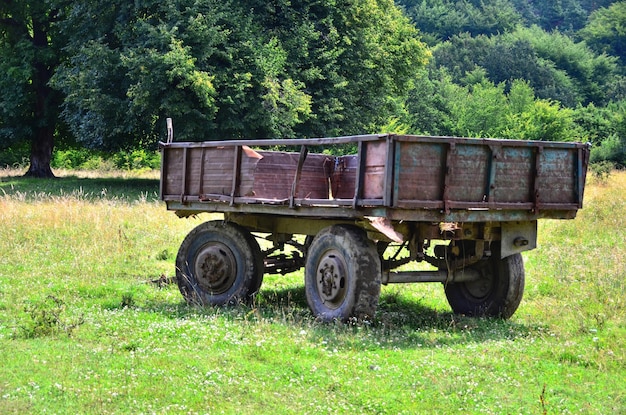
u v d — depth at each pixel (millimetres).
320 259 10203
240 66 30812
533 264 15023
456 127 81312
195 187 11719
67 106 34438
